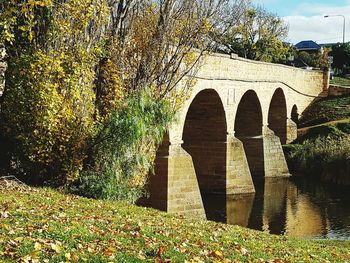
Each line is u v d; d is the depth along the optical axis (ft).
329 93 228.02
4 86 61.21
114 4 69.00
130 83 69.36
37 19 60.03
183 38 74.33
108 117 63.00
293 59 320.91
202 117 125.80
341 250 58.80
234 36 236.43
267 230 93.81
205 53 84.79
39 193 54.70
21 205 44.01
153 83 71.26
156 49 71.15
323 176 149.59
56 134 60.03
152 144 66.85
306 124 208.23
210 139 126.31
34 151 60.18
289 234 90.02
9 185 56.18
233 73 129.70
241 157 129.18
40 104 58.34
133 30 70.95
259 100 154.81
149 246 35.78
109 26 68.85
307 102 219.61
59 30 60.49
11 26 55.06
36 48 60.03
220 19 80.07
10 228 33.86
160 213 59.26
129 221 45.44
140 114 61.72
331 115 206.80
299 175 159.53
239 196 125.80
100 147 61.52
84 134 61.21
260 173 156.25
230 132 127.95
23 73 58.39
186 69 80.94
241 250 42.09
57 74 59.31
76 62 61.00
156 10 72.64
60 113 59.52
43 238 32.50
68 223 38.58
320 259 47.34
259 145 157.17
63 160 61.31
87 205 52.19
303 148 169.99
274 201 121.80
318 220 101.65
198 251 37.76
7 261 26.84
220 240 45.78
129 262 30.86
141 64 70.44
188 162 95.96
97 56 65.67
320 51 343.05
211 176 126.11
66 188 62.44
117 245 34.55
